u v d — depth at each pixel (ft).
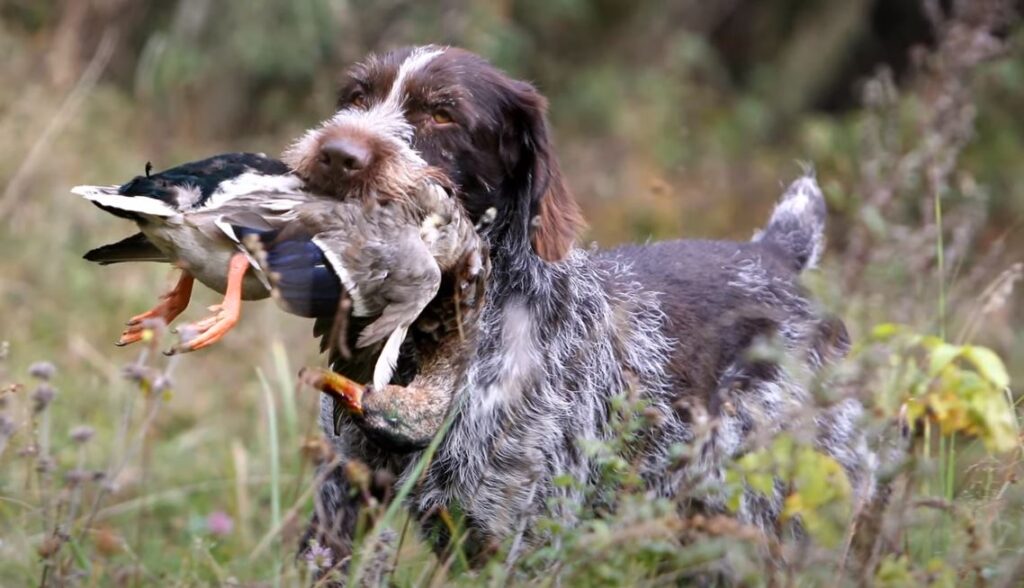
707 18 93.09
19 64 63.05
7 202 49.39
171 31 70.44
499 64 75.31
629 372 33.78
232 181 25.50
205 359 49.90
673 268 36.86
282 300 24.64
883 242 43.91
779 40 95.14
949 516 29.94
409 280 26.07
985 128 78.07
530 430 31.68
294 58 68.64
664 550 26.25
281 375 39.40
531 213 32.68
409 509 31.91
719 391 35.09
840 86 94.43
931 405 28.48
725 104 90.58
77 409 43.57
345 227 25.48
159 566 33.30
